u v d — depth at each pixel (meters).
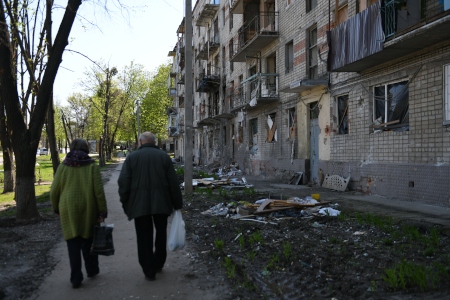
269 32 19.31
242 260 5.62
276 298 4.34
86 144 5.09
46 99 9.20
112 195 14.87
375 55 10.45
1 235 7.59
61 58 9.09
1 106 17.80
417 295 4.05
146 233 4.86
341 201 10.72
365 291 4.28
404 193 10.58
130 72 45.69
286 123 18.75
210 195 13.22
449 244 5.93
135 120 57.69
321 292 4.39
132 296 4.44
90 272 5.03
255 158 23.03
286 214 8.84
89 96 43.44
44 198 15.27
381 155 11.59
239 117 26.31
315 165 16.14
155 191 4.77
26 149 9.07
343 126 13.97
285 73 18.70
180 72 46.91
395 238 6.39
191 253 6.21
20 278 5.01
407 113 10.74
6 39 8.54
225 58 29.75
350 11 13.02
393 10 9.56
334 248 6.03
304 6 16.58
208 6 32.00
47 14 10.72
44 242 7.08
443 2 8.56
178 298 4.37
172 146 88.81
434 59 9.54
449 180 9.11
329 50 12.39
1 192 19.73
